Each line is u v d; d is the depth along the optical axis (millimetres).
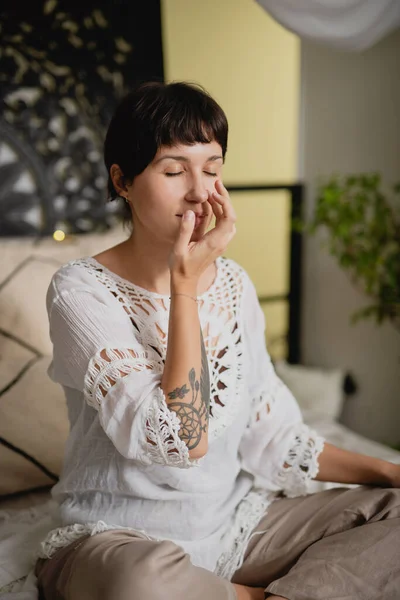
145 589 828
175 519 1050
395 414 2264
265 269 2717
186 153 988
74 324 1010
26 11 1950
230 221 988
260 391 1218
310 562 972
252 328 1239
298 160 2656
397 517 1025
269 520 1166
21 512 1374
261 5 1714
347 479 1189
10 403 1506
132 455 917
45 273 1800
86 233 2152
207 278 1216
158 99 982
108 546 930
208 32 2367
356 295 2389
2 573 1105
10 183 2006
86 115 2092
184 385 922
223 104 2463
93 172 2131
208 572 918
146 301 1090
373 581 940
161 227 1024
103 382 946
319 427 1912
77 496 1093
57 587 975
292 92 2594
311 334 2707
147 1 2117
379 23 1735
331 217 2311
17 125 1990
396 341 2217
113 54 2102
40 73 2002
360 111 2244
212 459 1093
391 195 2125
